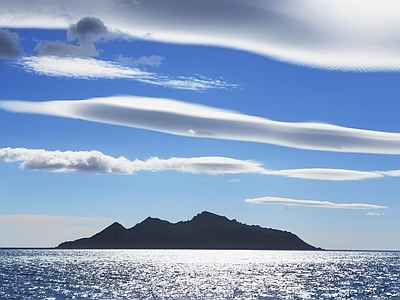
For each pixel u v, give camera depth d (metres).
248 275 196.62
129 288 137.50
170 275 191.75
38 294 122.12
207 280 168.62
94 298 115.19
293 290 136.88
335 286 149.75
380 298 121.50
